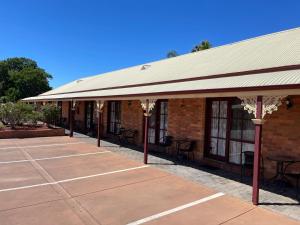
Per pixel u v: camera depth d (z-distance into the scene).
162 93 9.24
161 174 8.98
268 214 5.91
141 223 5.46
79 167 9.85
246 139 9.30
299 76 6.18
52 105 20.84
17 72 62.12
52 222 5.44
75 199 6.69
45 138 17.36
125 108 16.25
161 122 13.47
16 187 7.54
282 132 8.05
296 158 7.70
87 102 21.84
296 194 7.11
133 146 14.65
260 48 10.52
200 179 8.45
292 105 7.80
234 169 9.45
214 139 10.54
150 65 19.44
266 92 6.07
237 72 8.56
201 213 5.95
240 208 6.22
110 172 9.20
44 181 8.12
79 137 17.98
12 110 18.53
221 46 14.87
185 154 11.47
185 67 13.09
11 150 13.04
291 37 10.39
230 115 9.88
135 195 7.01
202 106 10.81
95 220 5.57
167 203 6.50
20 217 5.65
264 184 7.98
